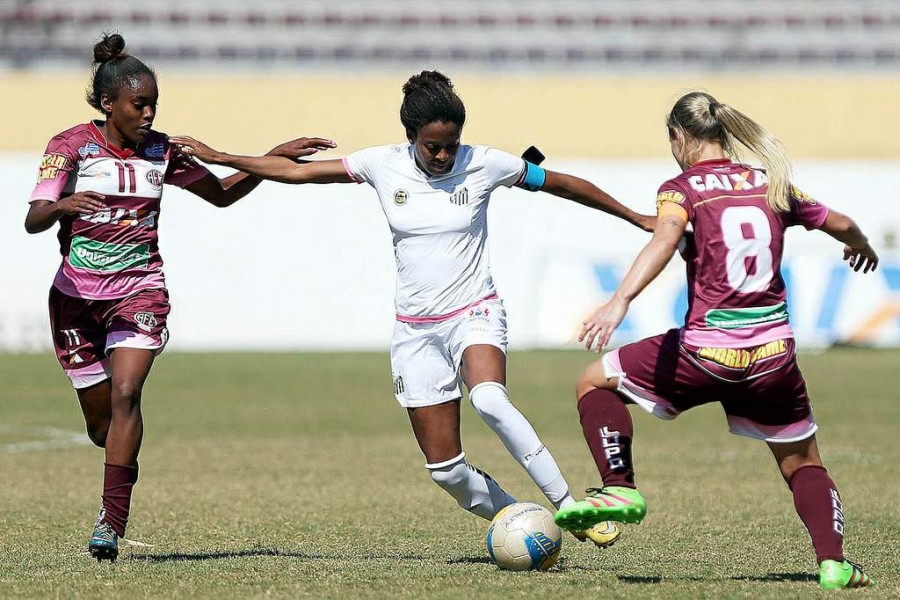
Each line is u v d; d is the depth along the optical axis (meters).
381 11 116.38
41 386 63.72
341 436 47.75
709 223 19.36
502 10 117.00
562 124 104.31
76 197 21.14
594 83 107.19
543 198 79.25
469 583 19.45
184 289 78.81
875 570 21.66
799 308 79.12
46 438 46.81
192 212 78.62
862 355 77.06
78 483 35.41
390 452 43.22
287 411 55.28
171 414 54.06
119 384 22.14
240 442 45.84
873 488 33.66
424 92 20.58
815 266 79.06
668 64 116.00
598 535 21.28
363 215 79.38
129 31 114.56
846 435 47.03
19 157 77.19
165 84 104.81
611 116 105.12
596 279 79.31
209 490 33.97
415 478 36.69
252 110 104.25
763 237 19.36
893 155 102.94
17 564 21.84
